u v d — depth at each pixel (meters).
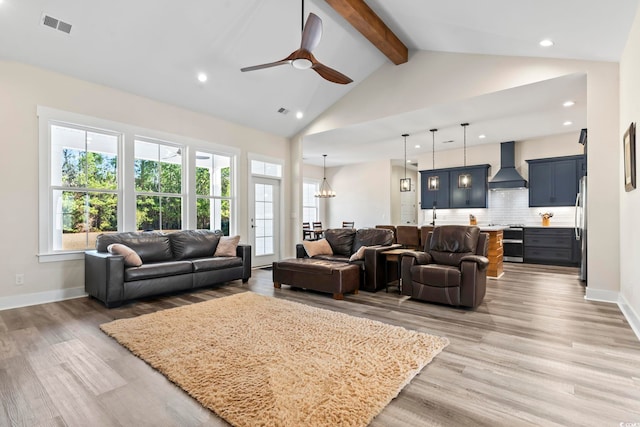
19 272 3.70
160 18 3.69
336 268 4.06
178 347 2.52
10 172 3.64
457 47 4.60
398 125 6.08
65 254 4.02
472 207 7.88
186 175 5.32
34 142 3.79
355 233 5.37
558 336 2.76
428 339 2.65
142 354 2.40
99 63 4.00
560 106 5.06
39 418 1.69
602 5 2.86
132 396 1.88
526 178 7.39
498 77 4.46
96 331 2.90
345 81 3.96
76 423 1.65
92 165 4.34
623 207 3.51
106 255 3.70
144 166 4.86
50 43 3.58
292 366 2.20
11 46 3.49
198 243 4.85
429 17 3.98
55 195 4.05
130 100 4.61
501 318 3.24
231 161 6.08
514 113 5.40
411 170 11.73
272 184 6.89
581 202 5.13
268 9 4.00
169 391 1.93
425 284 3.78
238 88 5.13
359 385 1.95
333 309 3.58
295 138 7.04
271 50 4.56
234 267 4.82
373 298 4.07
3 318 3.27
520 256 7.01
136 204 4.76
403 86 5.32
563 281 5.04
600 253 3.83
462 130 6.47
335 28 4.55
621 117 3.61
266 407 1.74
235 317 3.24
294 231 7.12
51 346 2.58
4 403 1.82
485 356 2.38
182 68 4.45
